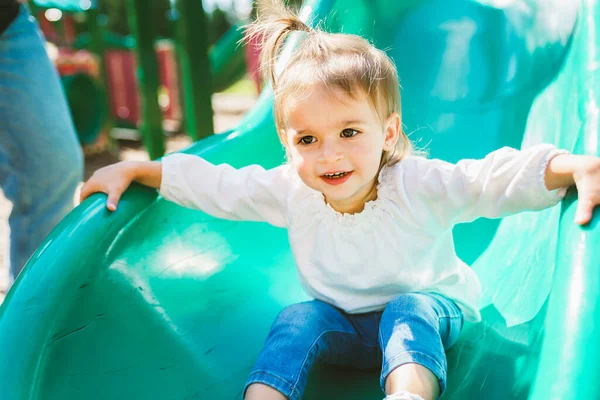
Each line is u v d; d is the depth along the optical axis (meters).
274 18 1.38
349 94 1.13
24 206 1.90
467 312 1.33
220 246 1.61
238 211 1.38
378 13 2.04
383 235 1.25
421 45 1.99
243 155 1.76
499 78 1.87
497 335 1.25
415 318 1.12
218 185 1.39
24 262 1.95
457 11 1.99
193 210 1.59
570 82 1.55
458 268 1.31
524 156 1.10
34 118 1.84
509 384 1.05
